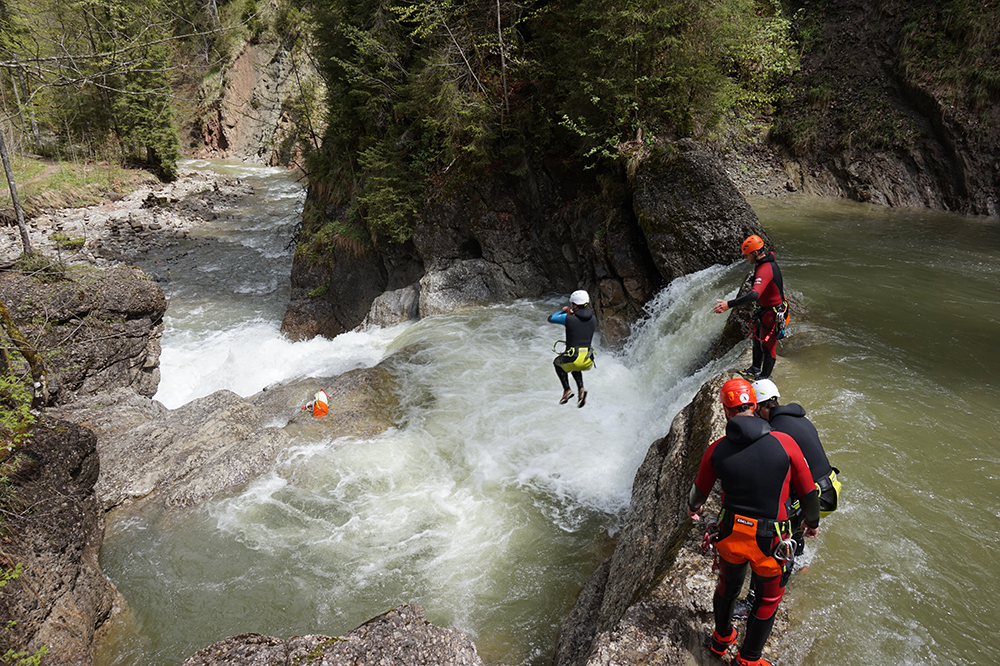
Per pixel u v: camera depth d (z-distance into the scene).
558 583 6.48
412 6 14.49
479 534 7.28
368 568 6.81
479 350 11.76
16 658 4.93
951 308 8.73
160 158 34.19
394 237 16.09
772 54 15.74
